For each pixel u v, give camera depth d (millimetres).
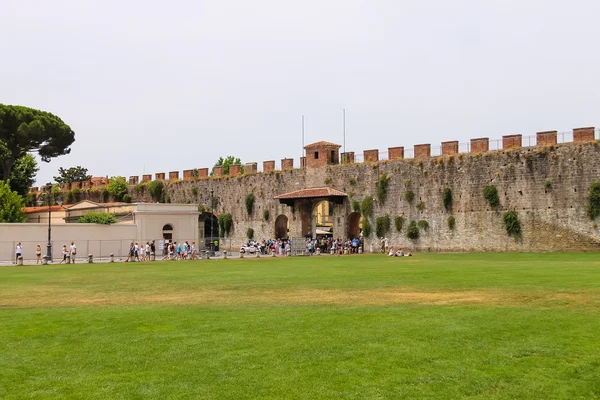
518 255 66562
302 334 20406
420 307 25438
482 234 76688
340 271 46031
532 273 39750
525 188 73688
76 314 25172
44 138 106000
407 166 83625
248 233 100062
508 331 20297
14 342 19984
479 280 35656
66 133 109688
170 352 18453
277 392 15031
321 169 92312
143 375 16375
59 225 78500
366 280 37594
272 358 17656
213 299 29734
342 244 86125
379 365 16906
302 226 92562
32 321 23547
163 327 22016
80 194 124375
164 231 87125
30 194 130375
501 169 75500
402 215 83812
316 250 84188
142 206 85688
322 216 131250
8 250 75188
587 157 69625
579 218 69938
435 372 16312
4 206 91750
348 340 19469
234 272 47594
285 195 92250
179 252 77312
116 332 21312
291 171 95562
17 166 111000
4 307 27734
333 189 90000
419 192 82312
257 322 22547
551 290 29750
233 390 15195
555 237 71375
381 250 83938
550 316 22547
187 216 88812
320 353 18078
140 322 23047
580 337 19281
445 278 37594
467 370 16438
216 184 104625
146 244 78312
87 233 80625
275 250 83562
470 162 78062
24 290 35219
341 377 16000
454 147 79875
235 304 27625
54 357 18141
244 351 18406
